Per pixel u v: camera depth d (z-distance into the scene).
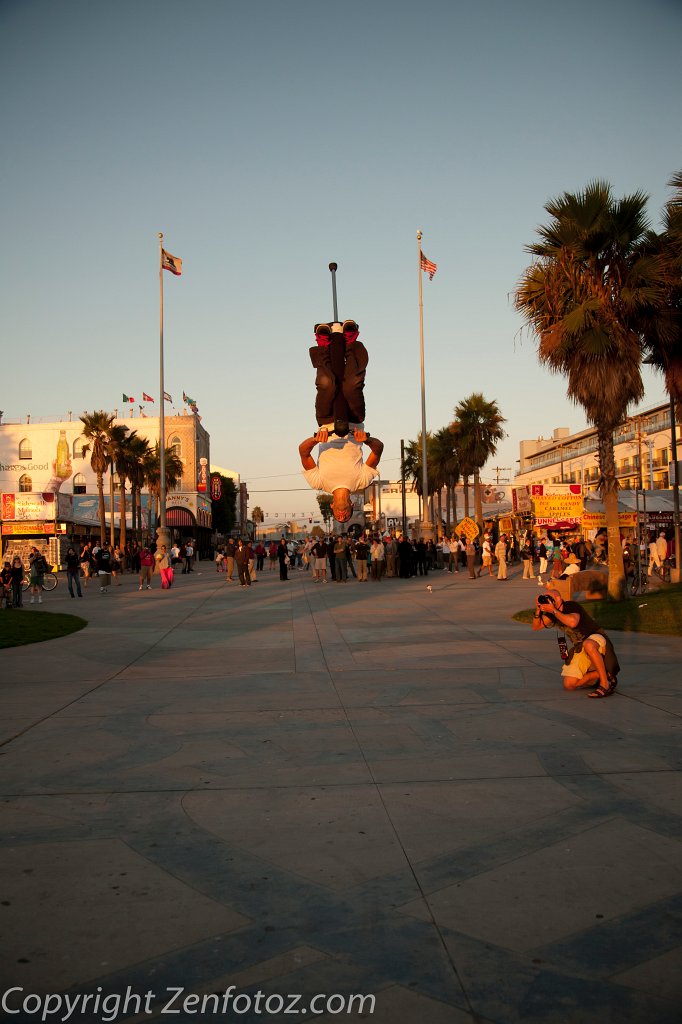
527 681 9.26
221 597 22.89
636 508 32.12
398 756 6.20
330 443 8.90
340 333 8.88
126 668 10.85
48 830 4.68
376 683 9.35
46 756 6.33
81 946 3.33
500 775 5.64
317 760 6.12
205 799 5.22
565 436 84.94
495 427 45.50
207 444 87.94
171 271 38.62
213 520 95.12
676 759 5.96
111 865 4.16
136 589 27.59
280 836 4.55
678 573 25.80
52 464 75.19
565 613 8.48
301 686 9.27
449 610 17.77
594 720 7.25
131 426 74.50
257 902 3.72
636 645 11.88
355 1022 2.81
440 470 54.47
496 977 3.06
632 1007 2.86
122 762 6.14
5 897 3.79
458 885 3.86
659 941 3.29
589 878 3.91
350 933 3.41
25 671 10.66
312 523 147.75
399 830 4.61
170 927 3.48
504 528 53.59
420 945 3.30
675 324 17.42
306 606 19.33
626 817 4.74
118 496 72.50
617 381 16.97
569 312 17.41
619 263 17.20
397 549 32.06
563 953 3.22
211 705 8.27
